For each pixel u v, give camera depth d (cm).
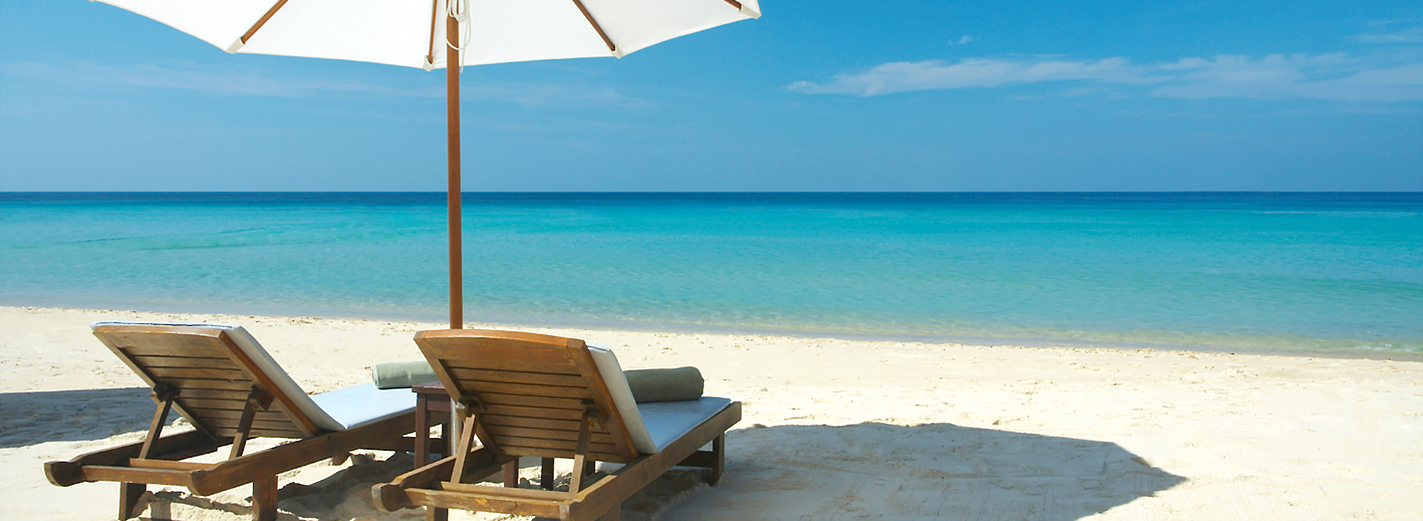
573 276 1633
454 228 367
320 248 2327
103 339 306
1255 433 471
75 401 572
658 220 4316
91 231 3166
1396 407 545
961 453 429
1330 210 5328
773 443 457
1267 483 370
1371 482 372
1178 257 1995
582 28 416
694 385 399
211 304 1260
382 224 3841
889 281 1548
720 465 378
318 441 329
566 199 12550
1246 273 1641
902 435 472
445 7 399
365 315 1163
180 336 291
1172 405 559
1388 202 8325
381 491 267
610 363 258
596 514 264
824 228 3431
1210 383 669
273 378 307
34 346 820
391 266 1830
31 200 10538
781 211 5769
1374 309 1190
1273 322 1092
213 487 285
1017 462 412
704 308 1227
